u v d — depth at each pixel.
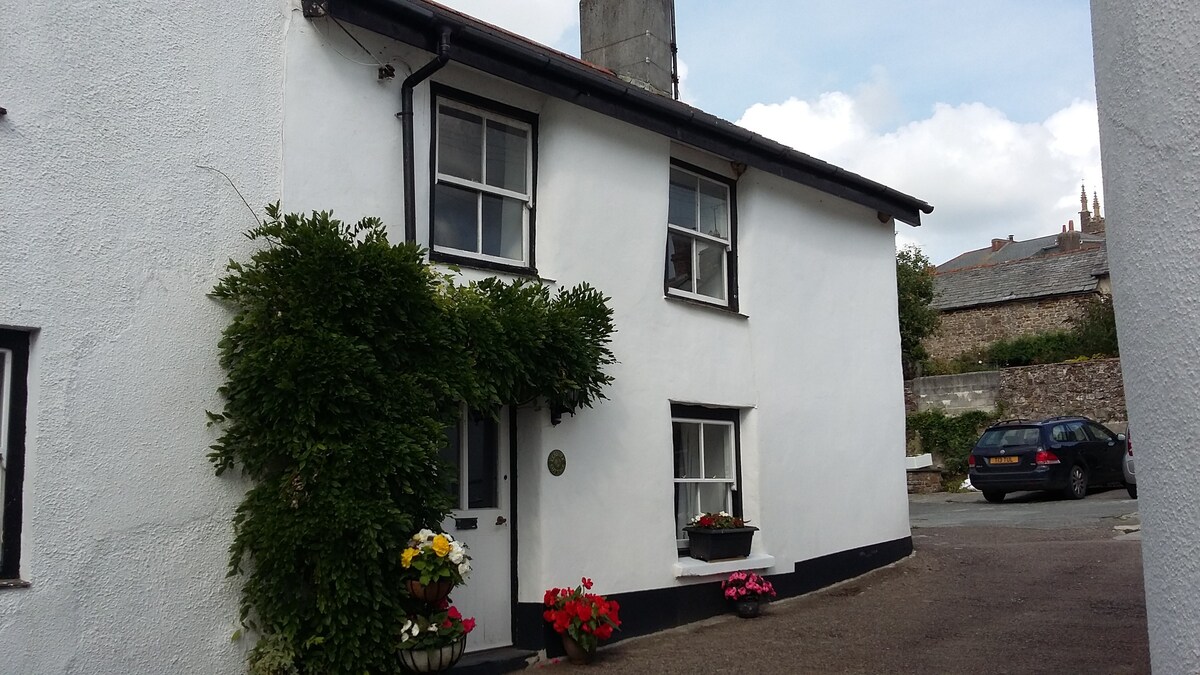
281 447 5.75
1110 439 19.09
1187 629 3.12
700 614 8.91
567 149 8.21
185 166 5.86
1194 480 3.09
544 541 7.58
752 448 9.84
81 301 5.31
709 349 9.44
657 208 8.98
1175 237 3.21
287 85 6.45
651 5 11.48
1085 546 11.70
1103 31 3.68
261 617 5.82
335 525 5.61
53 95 5.30
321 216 6.14
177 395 5.68
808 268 10.94
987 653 7.31
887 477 11.80
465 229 7.68
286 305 5.84
